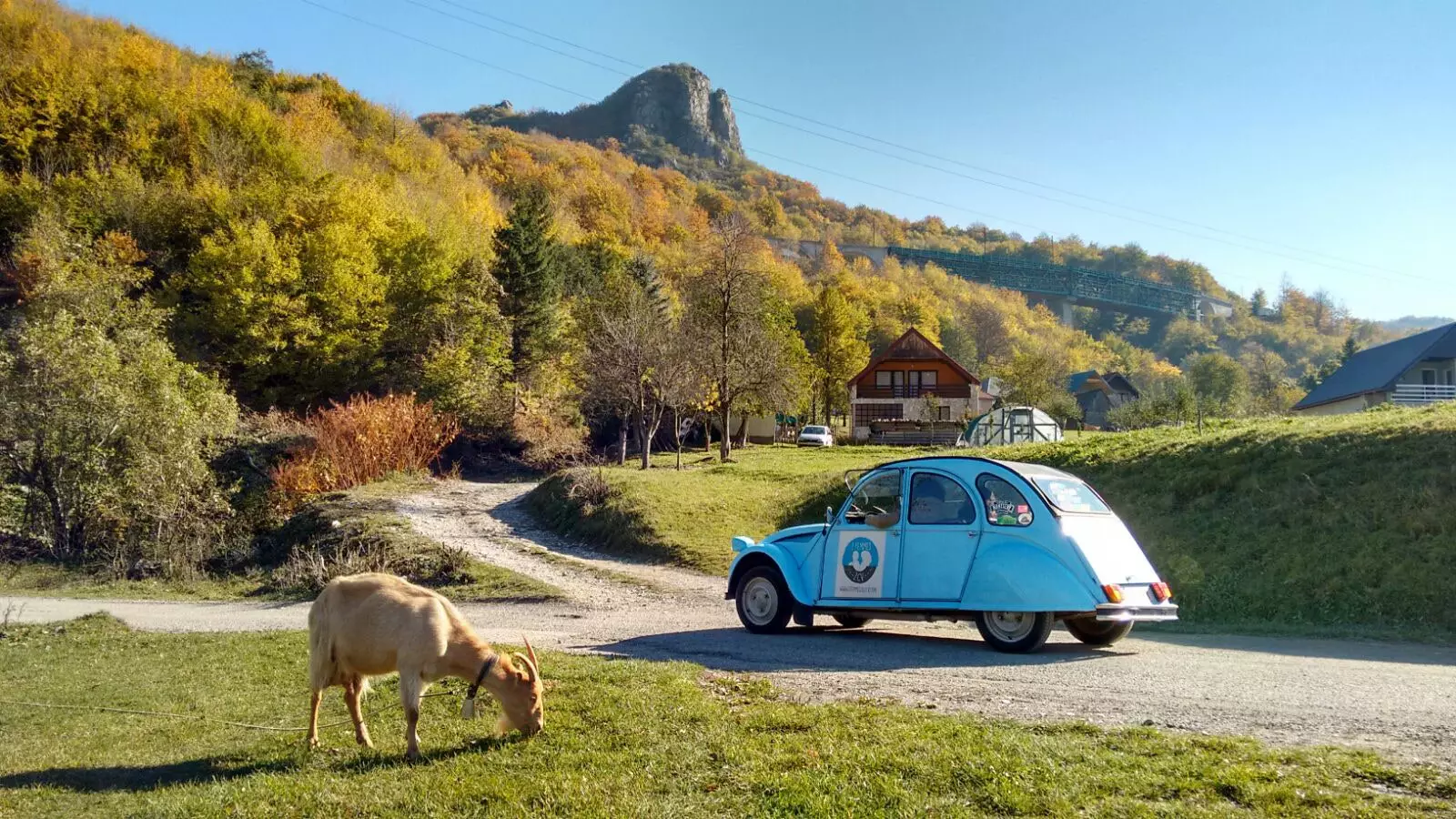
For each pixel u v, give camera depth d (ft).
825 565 38.24
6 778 21.17
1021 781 16.85
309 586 69.31
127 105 221.66
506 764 19.60
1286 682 26.50
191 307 164.76
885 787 16.76
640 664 30.19
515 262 185.26
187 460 91.76
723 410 139.44
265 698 30.04
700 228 401.08
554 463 154.10
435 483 120.37
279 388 163.73
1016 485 33.88
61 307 99.55
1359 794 15.66
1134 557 33.65
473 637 21.91
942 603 34.58
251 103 253.44
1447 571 42.78
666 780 18.02
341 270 169.68
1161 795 16.08
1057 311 563.48
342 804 17.54
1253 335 550.36
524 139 488.44
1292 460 57.57
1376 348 176.04
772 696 25.62
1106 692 25.43
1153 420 177.99
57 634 49.11
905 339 218.59
